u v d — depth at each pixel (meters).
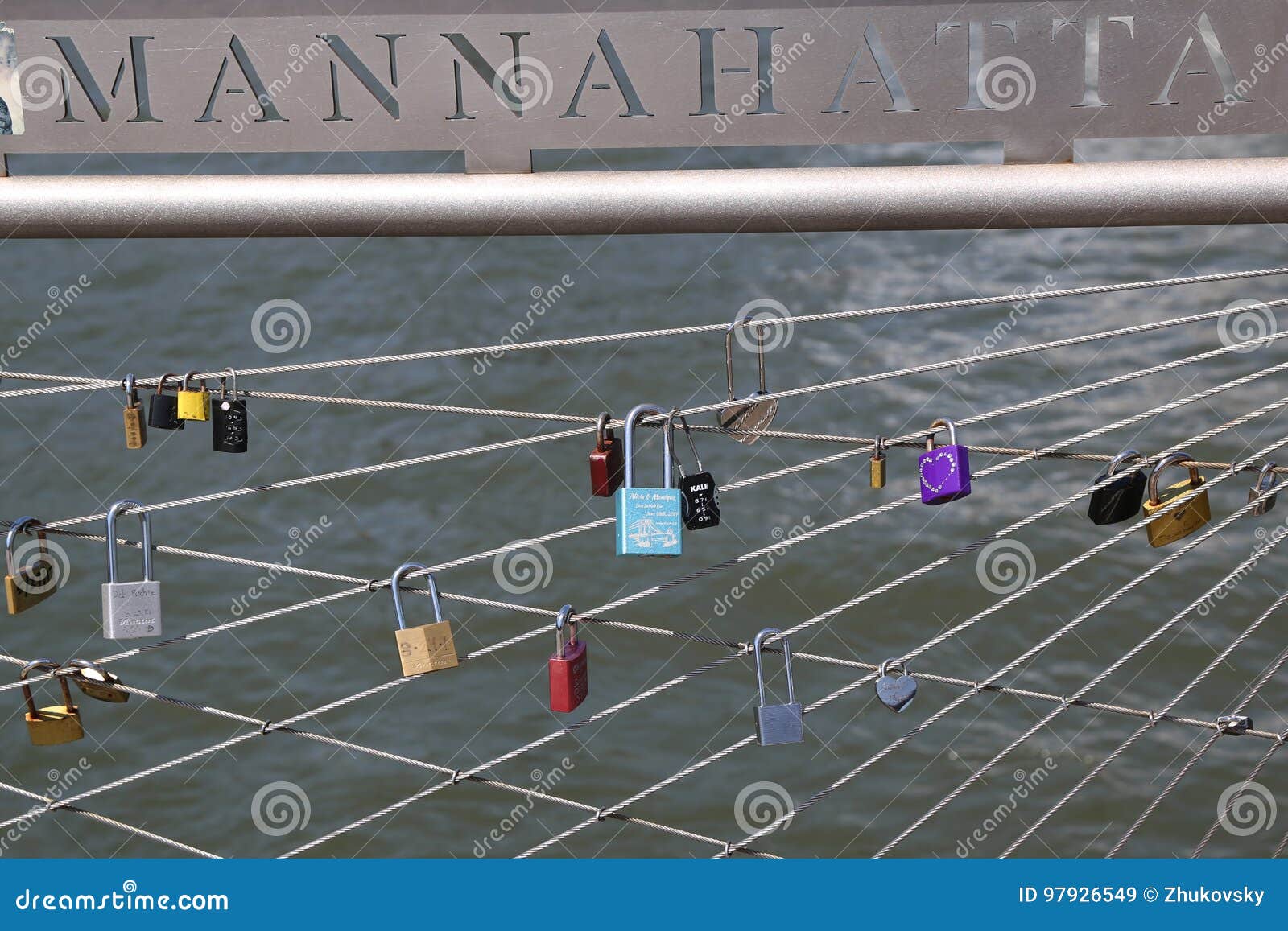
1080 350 24.14
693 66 7.79
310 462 23.20
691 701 20.23
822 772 19.50
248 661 20.91
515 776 19.52
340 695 20.52
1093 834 18.83
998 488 22.38
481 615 21.25
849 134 7.85
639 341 24.44
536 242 25.88
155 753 20.06
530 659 20.78
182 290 25.52
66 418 23.86
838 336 24.59
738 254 25.45
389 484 22.78
